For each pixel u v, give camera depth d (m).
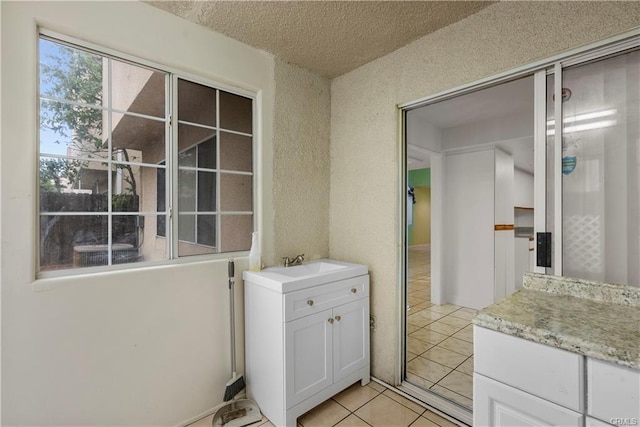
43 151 1.42
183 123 1.83
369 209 2.27
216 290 1.89
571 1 1.41
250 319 1.93
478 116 3.41
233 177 2.05
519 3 1.56
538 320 1.04
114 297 1.53
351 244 2.39
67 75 1.48
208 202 1.94
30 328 1.32
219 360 1.90
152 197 1.73
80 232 1.51
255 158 2.14
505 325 1.02
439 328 3.16
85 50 1.51
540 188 1.55
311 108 2.42
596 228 1.41
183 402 1.75
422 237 9.21
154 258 1.72
